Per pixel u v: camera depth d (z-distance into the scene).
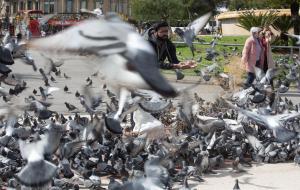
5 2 57.41
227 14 40.25
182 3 39.22
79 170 7.14
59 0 72.44
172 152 7.86
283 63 16.89
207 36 34.75
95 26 2.08
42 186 4.27
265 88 10.64
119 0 73.94
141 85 1.91
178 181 7.36
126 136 8.56
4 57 6.11
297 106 10.56
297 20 27.92
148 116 8.28
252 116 6.03
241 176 8.02
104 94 13.52
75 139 7.14
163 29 8.38
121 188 4.66
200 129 8.85
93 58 2.06
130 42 2.02
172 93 1.88
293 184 7.66
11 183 6.14
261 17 28.14
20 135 7.55
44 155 4.66
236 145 8.91
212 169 8.33
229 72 15.31
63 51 2.04
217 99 10.26
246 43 14.37
